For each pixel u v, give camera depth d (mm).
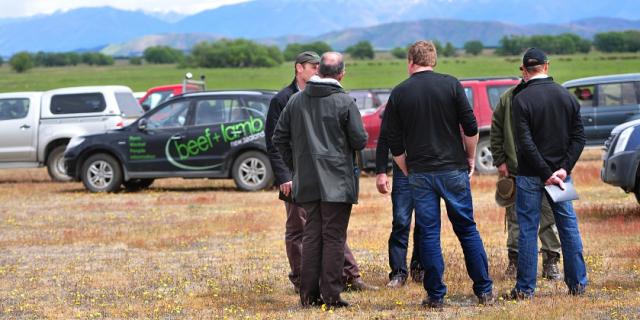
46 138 41844
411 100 13516
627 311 12984
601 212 25562
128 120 42375
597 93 40625
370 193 33438
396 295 15250
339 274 14195
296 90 15242
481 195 31750
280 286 16719
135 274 18484
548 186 14031
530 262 14352
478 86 38875
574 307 13242
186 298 15680
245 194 34375
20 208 31672
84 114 41750
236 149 35281
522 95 14117
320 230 14312
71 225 27031
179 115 36031
